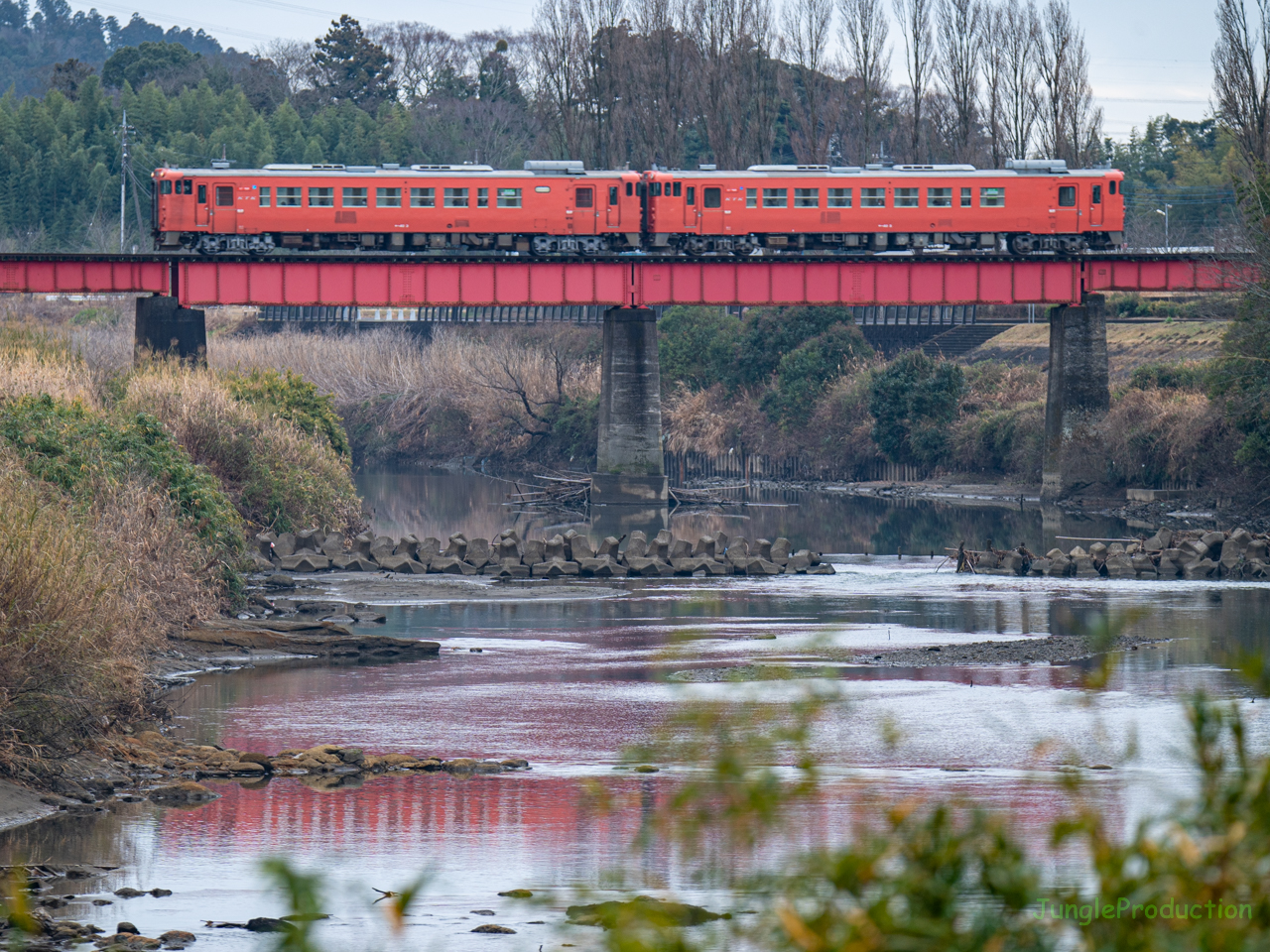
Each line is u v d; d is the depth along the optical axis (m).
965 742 67.94
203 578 105.69
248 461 153.12
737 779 17.73
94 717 63.97
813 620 118.06
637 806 55.28
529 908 41.12
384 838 50.94
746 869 42.56
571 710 77.69
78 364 164.25
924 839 15.22
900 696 81.12
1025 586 144.12
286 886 15.97
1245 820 14.92
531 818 53.53
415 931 39.25
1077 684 84.69
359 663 94.12
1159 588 142.00
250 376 198.62
